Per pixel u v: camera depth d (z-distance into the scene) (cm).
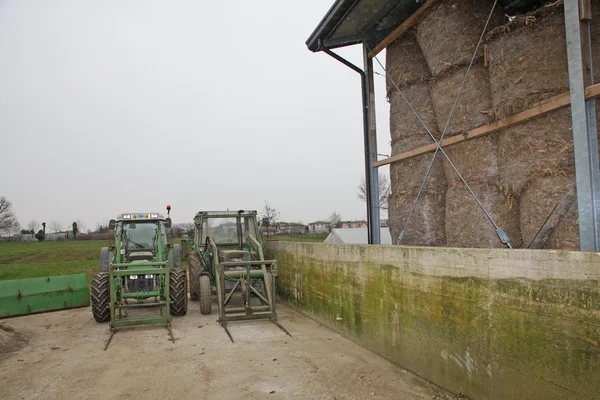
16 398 467
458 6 550
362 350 602
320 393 460
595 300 292
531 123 448
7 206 7975
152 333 750
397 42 664
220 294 807
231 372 532
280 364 557
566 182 416
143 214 1019
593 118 369
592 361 294
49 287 895
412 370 501
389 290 545
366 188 783
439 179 602
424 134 621
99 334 751
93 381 515
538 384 336
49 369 561
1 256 2886
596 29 408
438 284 453
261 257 942
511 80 461
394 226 668
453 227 548
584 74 369
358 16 712
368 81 782
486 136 512
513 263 359
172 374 533
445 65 558
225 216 1100
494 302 379
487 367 388
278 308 942
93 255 2877
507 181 474
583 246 365
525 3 589
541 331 333
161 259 927
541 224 433
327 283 741
